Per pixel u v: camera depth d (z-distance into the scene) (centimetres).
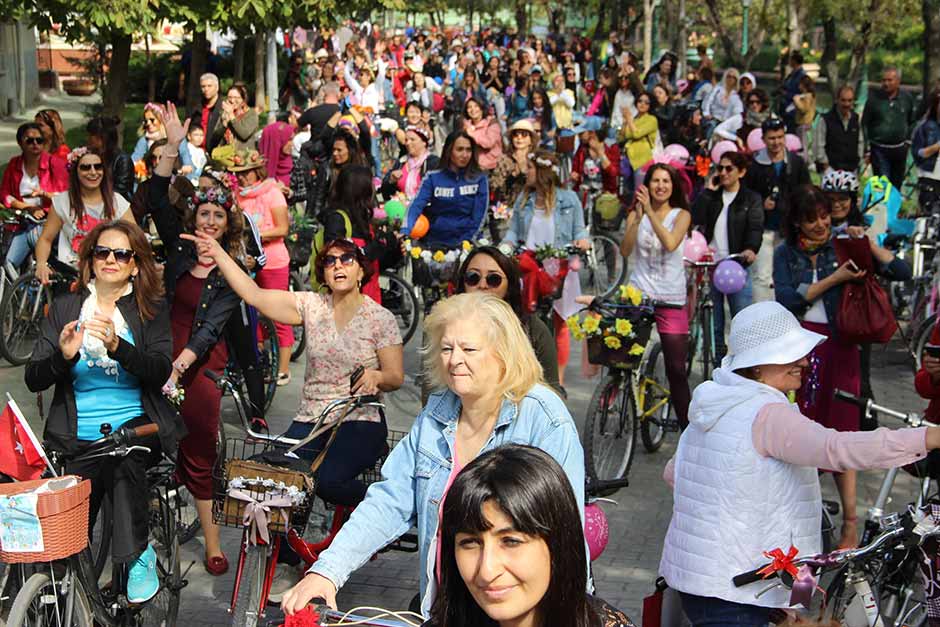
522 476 254
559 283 878
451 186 984
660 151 1648
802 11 3269
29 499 457
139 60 3216
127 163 1040
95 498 531
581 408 980
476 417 408
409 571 675
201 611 620
